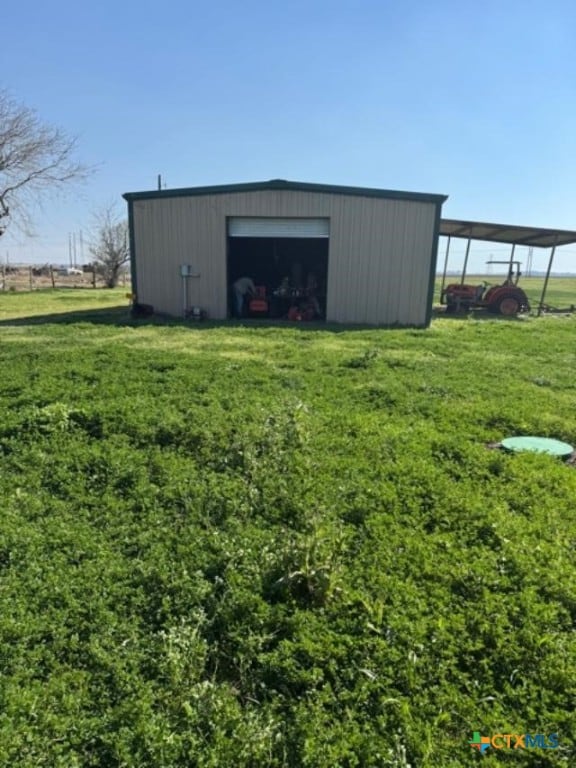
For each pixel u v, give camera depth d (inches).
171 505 142.1
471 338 446.0
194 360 316.5
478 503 136.1
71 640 95.0
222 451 171.8
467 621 96.3
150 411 207.6
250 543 122.2
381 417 210.7
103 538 126.8
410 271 522.0
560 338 454.0
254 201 529.0
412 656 88.0
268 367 302.7
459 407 227.8
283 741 76.6
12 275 1763.0
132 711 80.4
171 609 103.4
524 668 87.0
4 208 968.9
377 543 121.3
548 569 109.0
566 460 178.2
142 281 566.3
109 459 165.5
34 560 117.0
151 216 552.7
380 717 79.4
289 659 90.4
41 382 255.0
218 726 78.0
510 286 725.9
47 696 83.3
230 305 572.4
